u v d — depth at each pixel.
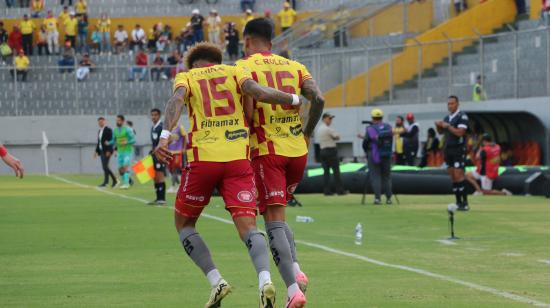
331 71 106.88
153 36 129.00
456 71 96.31
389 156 58.31
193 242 20.70
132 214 50.19
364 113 103.19
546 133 86.19
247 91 20.19
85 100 122.06
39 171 120.56
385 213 50.50
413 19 107.69
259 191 20.95
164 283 25.61
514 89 90.62
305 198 64.94
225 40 125.56
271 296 18.95
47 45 127.69
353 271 27.88
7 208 55.16
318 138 67.50
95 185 85.56
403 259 30.95
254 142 21.00
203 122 20.45
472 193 70.50
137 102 121.44
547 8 96.19
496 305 21.78
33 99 121.88
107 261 30.55
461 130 51.44
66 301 22.61
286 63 21.47
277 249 20.12
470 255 32.16
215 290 20.03
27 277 26.88
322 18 114.50
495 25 106.38
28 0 137.00
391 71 101.62
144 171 57.69
